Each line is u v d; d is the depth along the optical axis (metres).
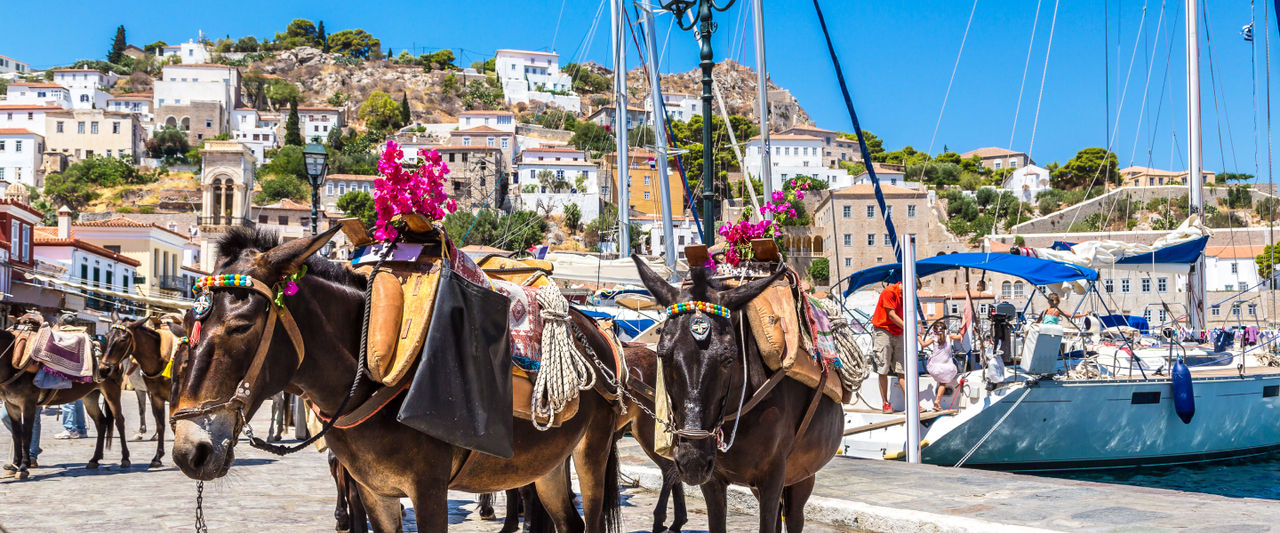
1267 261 49.28
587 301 21.64
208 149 136.88
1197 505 7.98
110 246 67.06
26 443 12.08
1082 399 15.73
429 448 4.31
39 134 165.75
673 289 4.98
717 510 5.41
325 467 12.91
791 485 6.05
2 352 11.88
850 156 187.12
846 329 6.43
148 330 13.09
